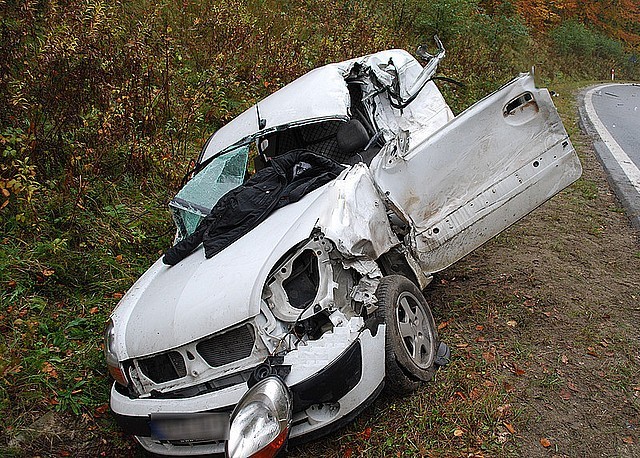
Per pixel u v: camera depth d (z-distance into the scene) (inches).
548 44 1200.8
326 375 121.3
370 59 222.4
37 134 233.6
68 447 142.1
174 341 127.3
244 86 352.5
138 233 224.1
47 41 251.1
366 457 127.6
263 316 126.8
